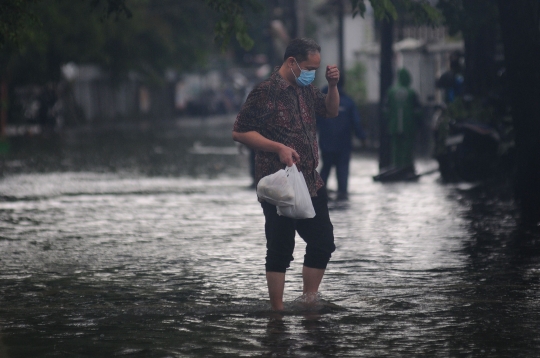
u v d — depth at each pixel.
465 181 37.00
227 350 12.73
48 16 84.56
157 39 126.06
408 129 41.81
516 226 24.34
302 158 14.55
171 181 40.22
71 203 31.47
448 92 46.97
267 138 14.53
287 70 14.59
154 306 15.49
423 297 15.97
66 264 19.64
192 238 23.16
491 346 12.88
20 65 91.94
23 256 20.66
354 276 17.89
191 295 16.38
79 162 53.34
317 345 12.94
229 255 20.53
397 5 38.78
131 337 13.52
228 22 22.27
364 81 74.25
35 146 70.81
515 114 27.83
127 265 19.47
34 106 103.19
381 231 23.91
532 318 14.45
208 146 70.88
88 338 13.49
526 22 26.72
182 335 13.59
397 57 68.50
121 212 28.75
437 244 21.67
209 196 33.44
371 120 69.88
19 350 12.87
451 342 13.08
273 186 14.09
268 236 14.82
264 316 14.70
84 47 97.69
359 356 12.38
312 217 14.38
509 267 18.69
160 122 140.62
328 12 105.00
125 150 65.50
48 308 15.45
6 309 15.41
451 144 36.88
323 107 15.05
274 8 77.00
